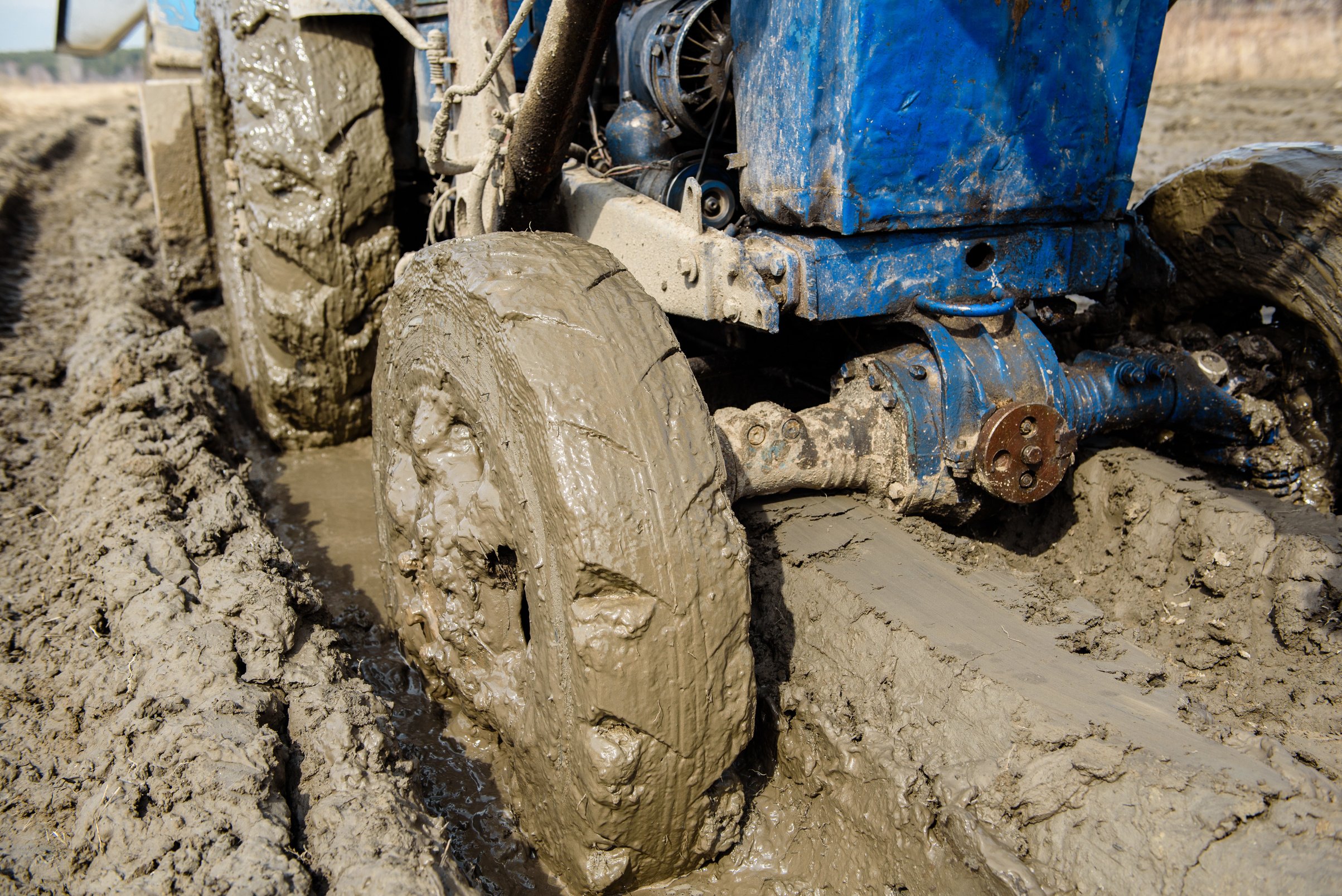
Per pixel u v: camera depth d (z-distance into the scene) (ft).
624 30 13.85
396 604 11.48
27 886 8.51
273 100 16.05
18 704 10.91
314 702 9.82
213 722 9.14
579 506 7.79
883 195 10.17
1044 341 10.96
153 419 16.51
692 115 12.56
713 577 8.04
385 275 17.21
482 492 9.25
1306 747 8.53
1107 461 12.23
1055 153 10.85
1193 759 7.55
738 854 9.32
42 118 77.25
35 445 18.49
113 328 21.15
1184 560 11.24
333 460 18.34
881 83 9.73
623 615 7.84
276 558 12.84
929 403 10.68
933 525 11.28
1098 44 10.66
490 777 10.52
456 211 12.51
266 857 7.75
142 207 40.75
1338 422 12.56
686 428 8.32
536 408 8.11
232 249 18.31
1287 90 56.54
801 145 10.18
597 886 8.57
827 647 9.84
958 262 10.93
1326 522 10.65
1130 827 7.27
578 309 8.60
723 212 11.83
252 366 18.19
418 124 16.52
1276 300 12.68
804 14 9.86
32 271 31.17
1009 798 7.84
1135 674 8.84
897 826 8.41
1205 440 12.77
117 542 12.54
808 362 13.20
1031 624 9.55
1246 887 6.69
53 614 12.39
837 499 11.37
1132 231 12.39
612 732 8.07
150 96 25.03
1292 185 12.15
